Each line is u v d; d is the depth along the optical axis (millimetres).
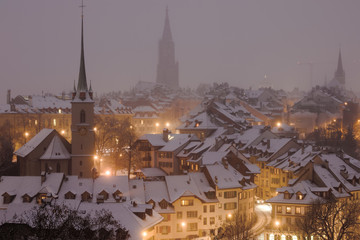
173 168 172875
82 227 77562
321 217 106125
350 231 106875
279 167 155250
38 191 115562
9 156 169625
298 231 114875
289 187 129375
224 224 124500
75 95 151875
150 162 181250
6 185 118312
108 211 102562
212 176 132375
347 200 130000
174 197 124250
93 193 116812
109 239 81875
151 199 122500
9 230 75062
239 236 115500
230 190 131375
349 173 137500
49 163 146875
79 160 149375
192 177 133250
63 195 115812
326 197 126250
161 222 119812
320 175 132500
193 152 163625
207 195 128500
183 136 180125
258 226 131000
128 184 121375
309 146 166375
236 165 143875
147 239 102625
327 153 151500
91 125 150500
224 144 160500
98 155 183250
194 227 125500
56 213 78125
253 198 140000
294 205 125125
